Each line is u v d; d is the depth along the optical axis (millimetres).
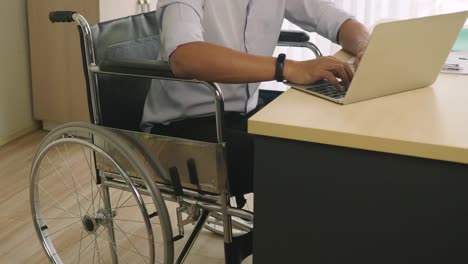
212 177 1449
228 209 1466
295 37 1858
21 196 2520
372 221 1064
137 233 2256
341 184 1063
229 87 1630
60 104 3102
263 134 1075
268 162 1104
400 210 1037
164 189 1566
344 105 1154
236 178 1497
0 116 3008
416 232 1039
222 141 1409
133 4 3002
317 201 1092
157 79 1523
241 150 1493
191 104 1626
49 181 2646
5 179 2666
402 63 1172
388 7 2953
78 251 2133
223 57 1311
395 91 1225
